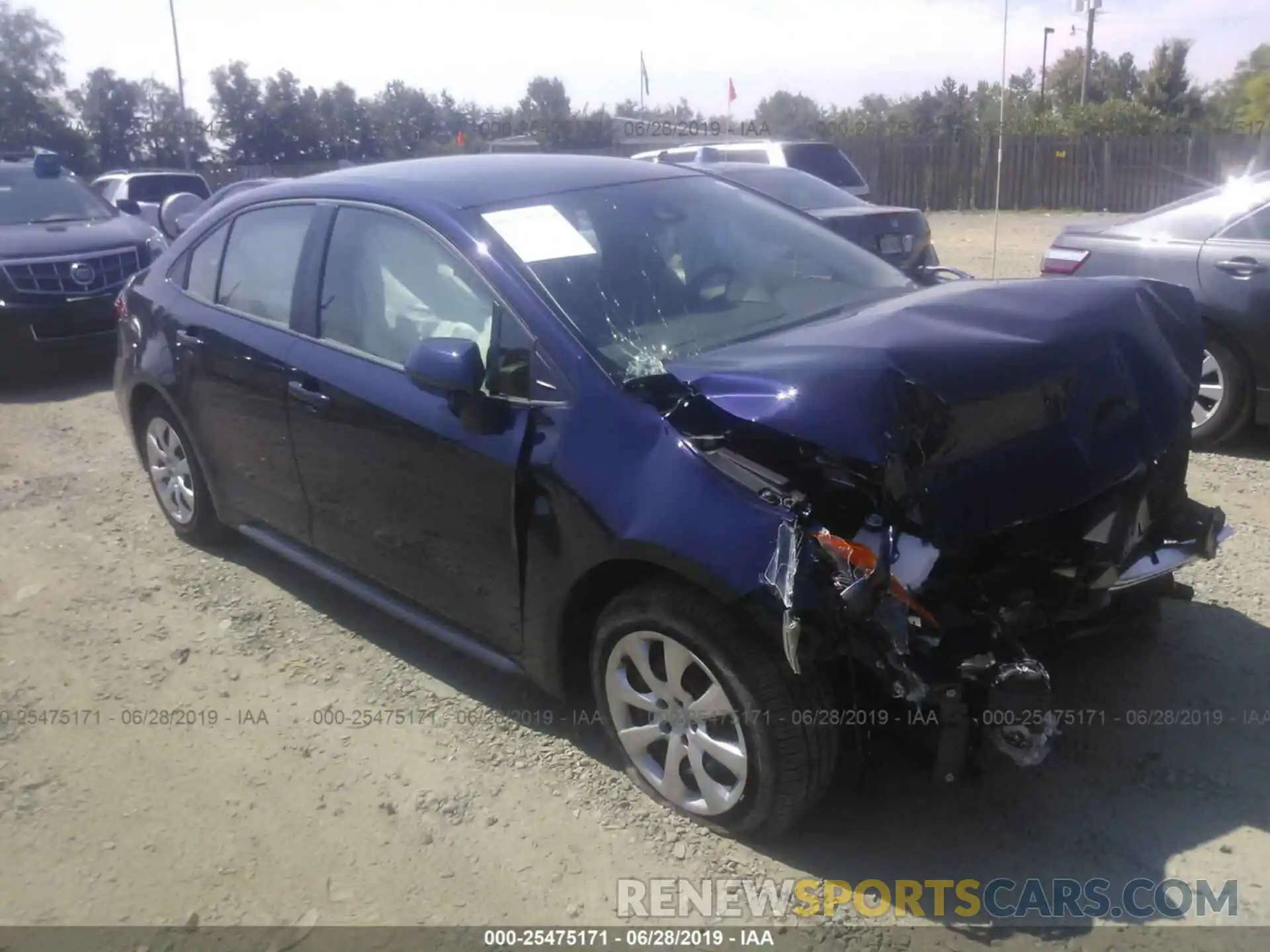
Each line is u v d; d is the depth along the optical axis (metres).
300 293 4.36
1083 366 3.33
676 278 3.87
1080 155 27.88
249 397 4.51
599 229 3.96
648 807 3.44
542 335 3.49
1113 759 3.56
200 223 5.19
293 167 34.59
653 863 3.22
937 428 2.99
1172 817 3.31
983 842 3.25
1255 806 3.34
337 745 3.83
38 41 42.72
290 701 4.12
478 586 3.71
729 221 4.32
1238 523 5.35
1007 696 2.97
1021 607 3.16
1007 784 3.47
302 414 4.22
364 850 3.32
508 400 3.50
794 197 10.59
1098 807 3.36
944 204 29.42
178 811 3.52
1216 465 6.25
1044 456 3.21
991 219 25.86
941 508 3.02
